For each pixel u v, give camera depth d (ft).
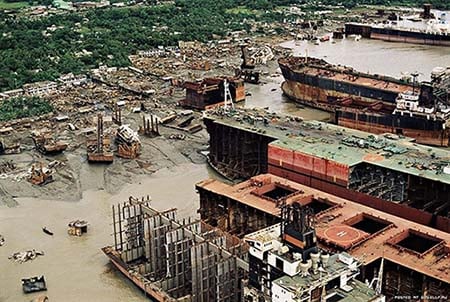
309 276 336.08
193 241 444.55
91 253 508.53
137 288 457.68
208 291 432.25
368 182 546.26
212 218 542.16
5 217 576.20
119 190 636.48
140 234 489.26
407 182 524.93
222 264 414.82
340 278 340.80
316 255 341.82
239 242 450.30
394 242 428.15
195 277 431.02
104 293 452.35
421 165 535.60
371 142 595.88
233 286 422.00
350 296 334.44
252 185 541.34
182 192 629.51
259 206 495.41
